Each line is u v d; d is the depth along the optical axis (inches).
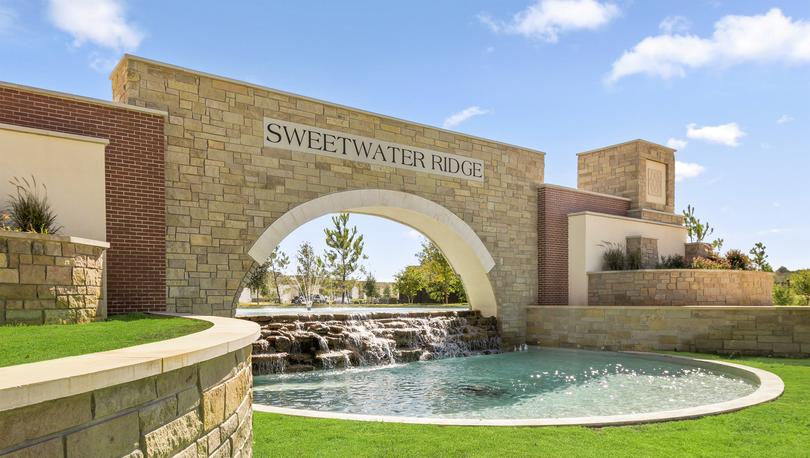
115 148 503.2
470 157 803.4
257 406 339.6
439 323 761.0
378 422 292.2
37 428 103.4
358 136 684.1
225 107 580.1
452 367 613.0
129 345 189.9
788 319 606.2
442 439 257.4
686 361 597.9
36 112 465.1
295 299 1925.4
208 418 162.9
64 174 431.8
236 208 578.2
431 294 1707.7
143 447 129.3
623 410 378.6
